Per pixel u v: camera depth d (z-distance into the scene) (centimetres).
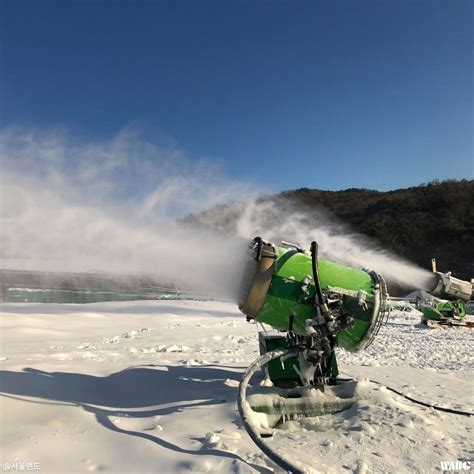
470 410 422
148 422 361
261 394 397
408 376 587
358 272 437
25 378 452
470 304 1886
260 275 406
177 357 714
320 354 392
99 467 273
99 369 541
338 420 376
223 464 274
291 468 262
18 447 296
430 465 290
